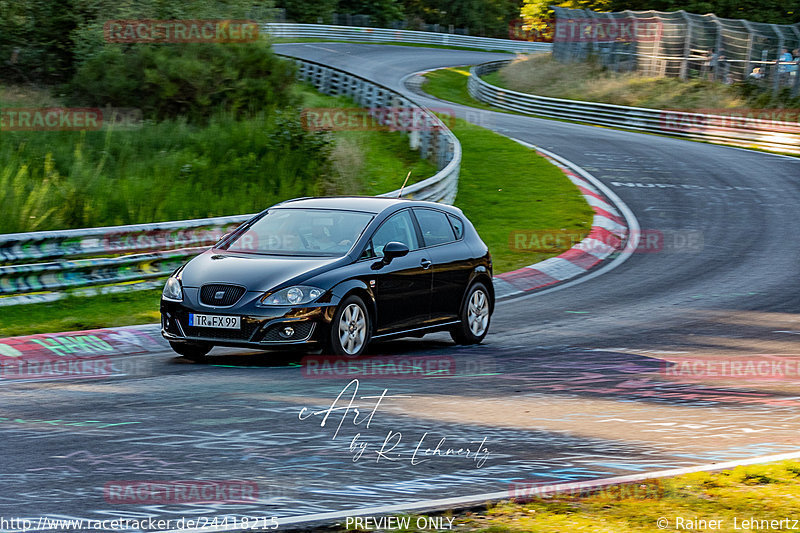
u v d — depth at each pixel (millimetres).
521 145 113875
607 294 52562
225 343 32031
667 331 41625
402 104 104812
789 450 21719
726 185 97625
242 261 33750
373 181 81688
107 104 92500
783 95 150500
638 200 87438
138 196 63688
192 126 89875
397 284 35031
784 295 52344
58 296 44562
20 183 61156
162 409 25172
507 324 43656
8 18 102562
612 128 150500
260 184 72188
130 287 47625
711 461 20625
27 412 24750
